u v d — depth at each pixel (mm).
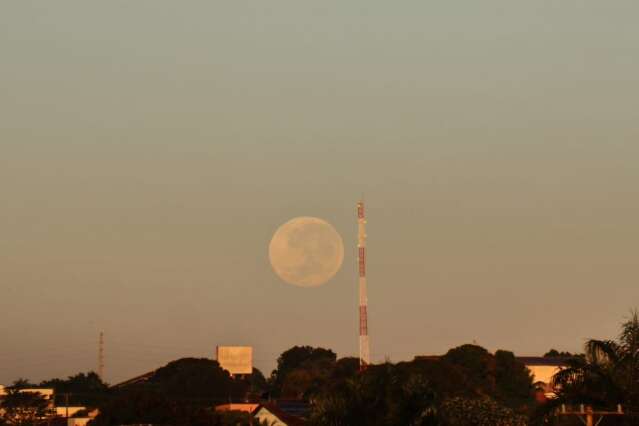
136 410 169125
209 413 173375
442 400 116875
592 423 84812
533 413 88125
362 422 96125
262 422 175375
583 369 87125
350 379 98688
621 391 85438
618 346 87438
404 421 95938
